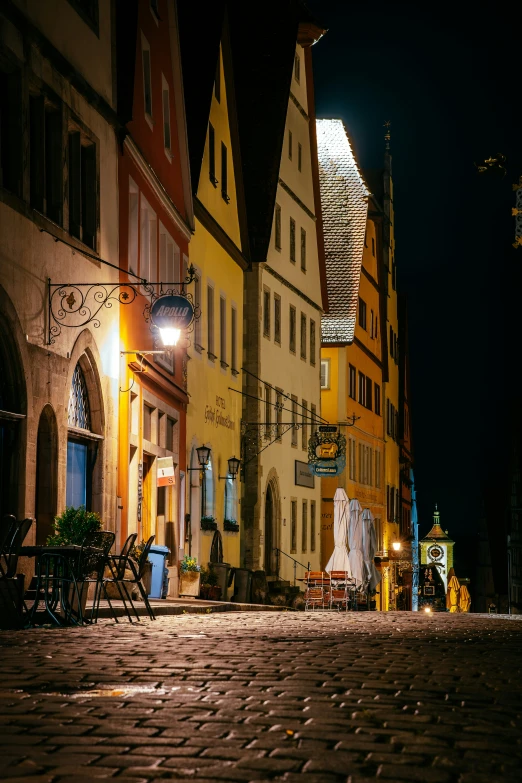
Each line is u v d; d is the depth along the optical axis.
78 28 19.98
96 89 21.03
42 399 17.64
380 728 6.43
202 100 31.17
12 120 17.08
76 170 19.89
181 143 28.36
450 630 14.46
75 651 10.19
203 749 5.76
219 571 29.41
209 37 32.25
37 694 7.47
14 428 16.86
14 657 9.62
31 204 17.91
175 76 27.69
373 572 37.50
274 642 11.51
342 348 51.62
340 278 52.84
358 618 18.02
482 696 7.78
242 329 36.97
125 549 16.64
